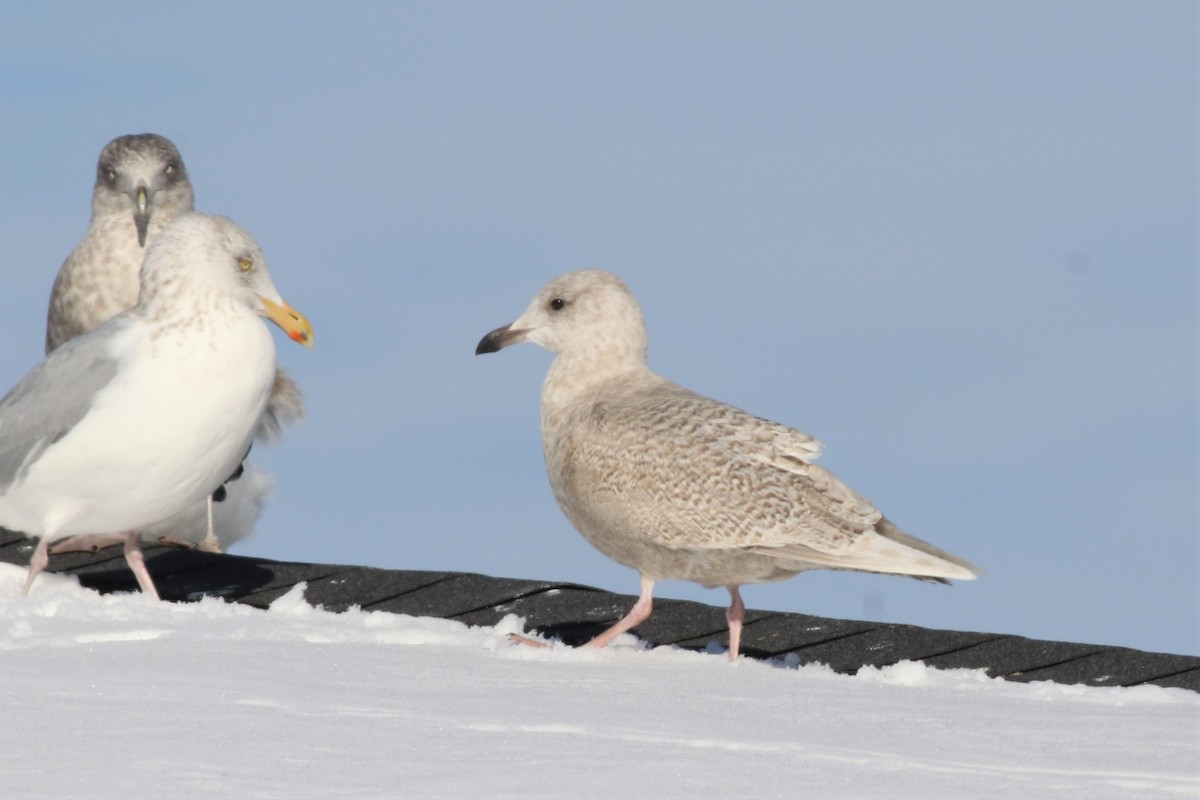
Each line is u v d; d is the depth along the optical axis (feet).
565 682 35.96
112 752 27.58
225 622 42.42
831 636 44.75
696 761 28.04
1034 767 28.40
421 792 25.86
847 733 31.01
